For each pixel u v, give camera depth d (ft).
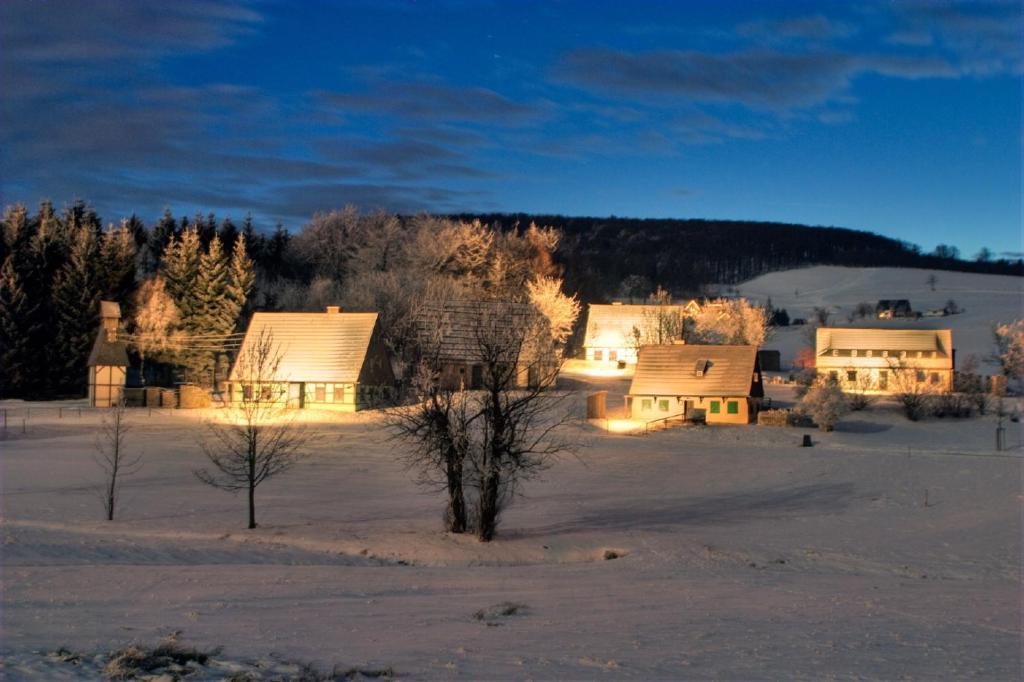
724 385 245.65
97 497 123.85
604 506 130.82
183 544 95.66
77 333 276.62
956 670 48.37
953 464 176.35
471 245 393.50
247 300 347.15
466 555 96.17
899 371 297.53
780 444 211.00
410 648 52.06
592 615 64.39
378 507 124.47
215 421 209.26
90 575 75.51
